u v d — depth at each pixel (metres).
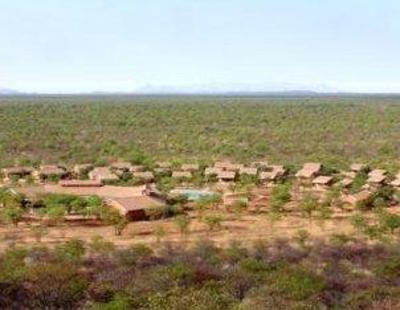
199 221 70.62
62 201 75.38
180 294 36.94
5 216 67.94
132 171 102.56
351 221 69.00
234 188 90.81
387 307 36.75
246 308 34.78
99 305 36.03
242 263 45.19
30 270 40.91
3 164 114.50
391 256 50.41
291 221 71.12
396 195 86.44
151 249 53.31
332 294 39.75
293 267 44.41
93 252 52.12
